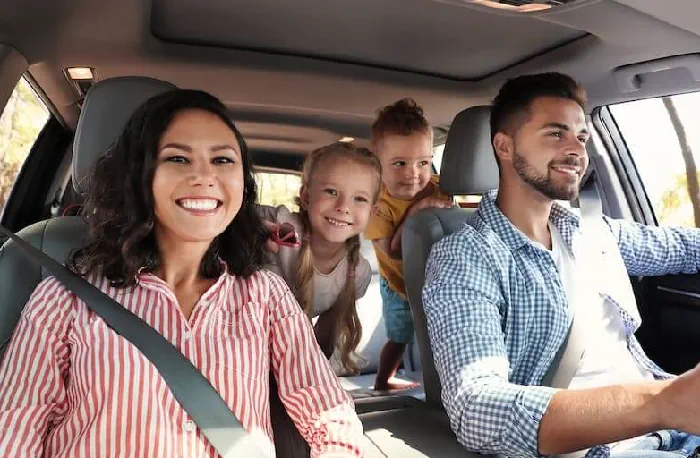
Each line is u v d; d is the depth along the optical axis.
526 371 1.71
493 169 2.03
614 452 1.67
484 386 1.44
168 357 1.29
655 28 1.93
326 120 3.30
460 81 2.91
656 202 2.69
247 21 2.39
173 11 2.31
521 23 2.24
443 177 2.10
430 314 1.68
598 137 2.72
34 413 1.23
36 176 3.11
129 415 1.21
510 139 1.81
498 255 1.71
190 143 1.36
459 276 1.66
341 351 2.29
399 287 2.72
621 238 2.07
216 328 1.38
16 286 1.45
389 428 1.70
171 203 1.34
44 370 1.27
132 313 1.33
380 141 2.62
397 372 3.09
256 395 1.37
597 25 2.00
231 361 1.35
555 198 1.77
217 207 1.38
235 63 2.68
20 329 1.32
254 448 1.28
